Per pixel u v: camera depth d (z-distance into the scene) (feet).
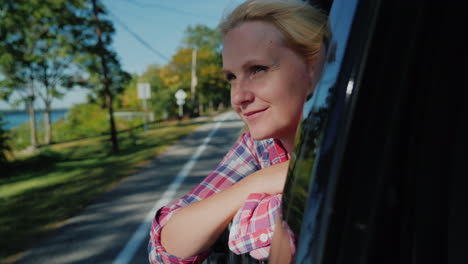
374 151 1.27
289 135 2.09
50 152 55.11
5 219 18.48
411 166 1.27
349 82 1.34
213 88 201.16
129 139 60.85
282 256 1.56
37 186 27.91
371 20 1.32
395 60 1.28
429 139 1.27
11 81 69.21
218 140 48.39
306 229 1.38
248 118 2.04
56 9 64.28
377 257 1.24
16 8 60.90
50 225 17.10
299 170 1.56
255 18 1.89
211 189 2.65
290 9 1.86
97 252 13.84
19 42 65.21
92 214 18.48
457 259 1.21
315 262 1.32
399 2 1.28
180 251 2.20
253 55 1.87
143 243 14.46
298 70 1.89
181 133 65.82
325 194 1.32
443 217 1.24
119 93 79.82
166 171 29.45
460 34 1.26
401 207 1.25
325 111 1.44
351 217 1.27
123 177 27.84
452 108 1.26
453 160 1.26
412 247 1.25
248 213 2.01
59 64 72.79
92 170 33.55
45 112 84.53
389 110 1.27
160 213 2.40
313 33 1.85
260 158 2.69
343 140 1.31
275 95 1.90
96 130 110.01
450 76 1.27
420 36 1.27
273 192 2.12
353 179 1.29
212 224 2.11
